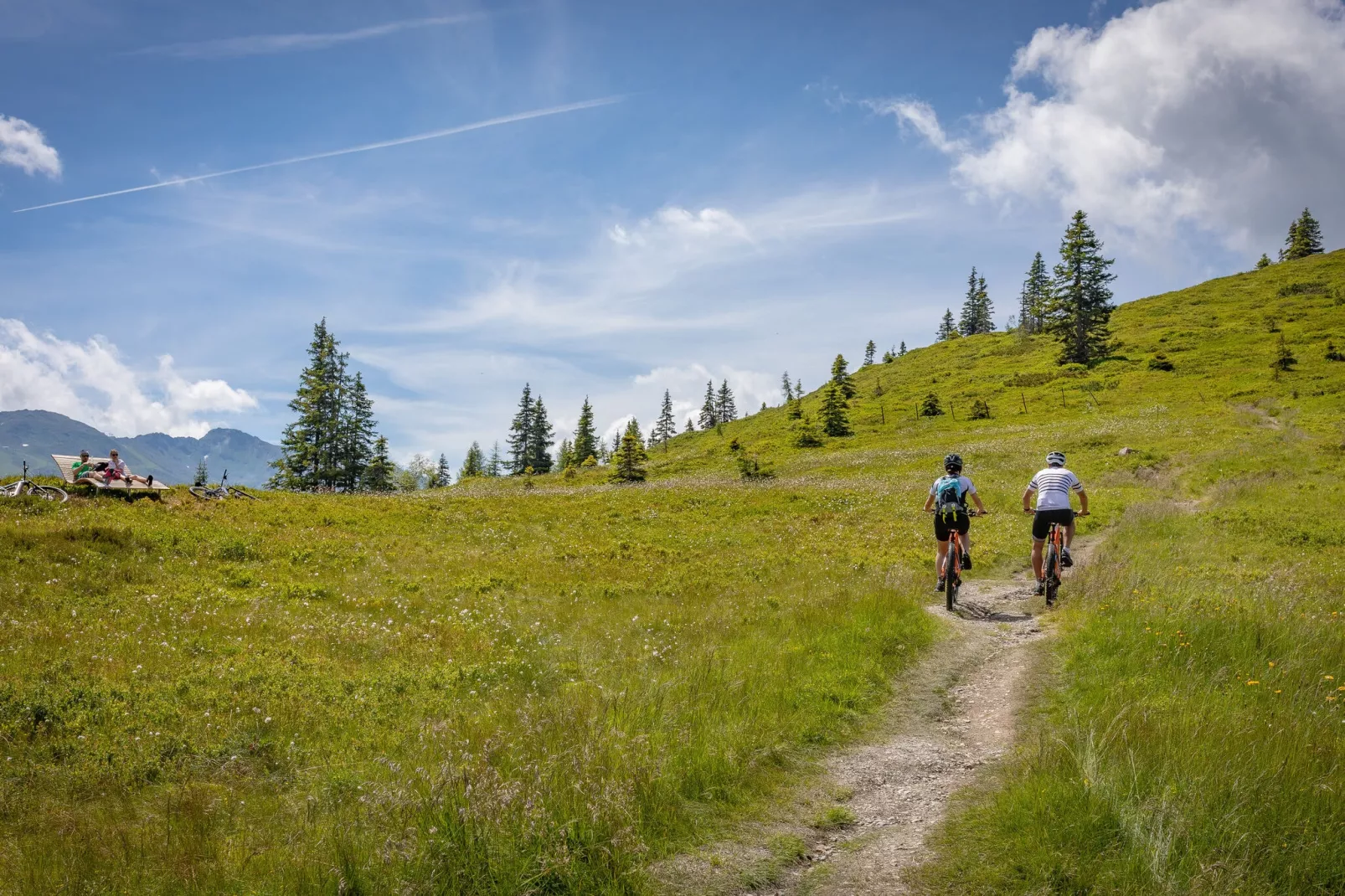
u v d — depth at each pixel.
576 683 9.55
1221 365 72.44
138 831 5.79
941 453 50.84
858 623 10.48
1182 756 5.31
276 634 12.25
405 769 6.46
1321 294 99.19
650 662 10.20
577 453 125.38
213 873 4.88
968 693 8.36
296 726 8.40
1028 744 6.51
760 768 6.32
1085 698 7.38
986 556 17.77
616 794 5.14
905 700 8.16
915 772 6.38
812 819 5.59
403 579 17.20
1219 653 8.07
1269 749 5.39
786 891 4.65
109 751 7.48
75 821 6.02
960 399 85.25
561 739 6.40
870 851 5.07
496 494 38.19
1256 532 18.98
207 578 15.90
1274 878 4.16
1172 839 4.35
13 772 6.96
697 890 4.62
